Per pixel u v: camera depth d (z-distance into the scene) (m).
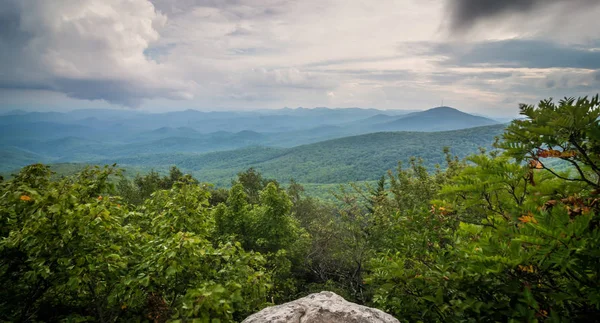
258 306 5.86
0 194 5.16
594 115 2.19
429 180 11.91
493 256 2.53
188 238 4.55
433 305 3.36
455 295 3.23
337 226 19.33
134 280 4.45
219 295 3.68
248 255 5.65
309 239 19.48
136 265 5.02
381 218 11.02
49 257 4.67
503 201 3.26
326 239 18.97
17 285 5.34
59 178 5.79
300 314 3.43
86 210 4.66
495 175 2.98
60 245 4.53
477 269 2.70
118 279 5.11
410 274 3.60
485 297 3.14
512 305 2.81
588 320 2.41
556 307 2.69
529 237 2.24
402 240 4.59
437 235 4.29
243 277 5.44
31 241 4.42
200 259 5.23
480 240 2.81
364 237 13.77
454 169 11.90
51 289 5.62
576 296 2.40
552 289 2.72
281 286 15.22
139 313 5.53
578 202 2.56
